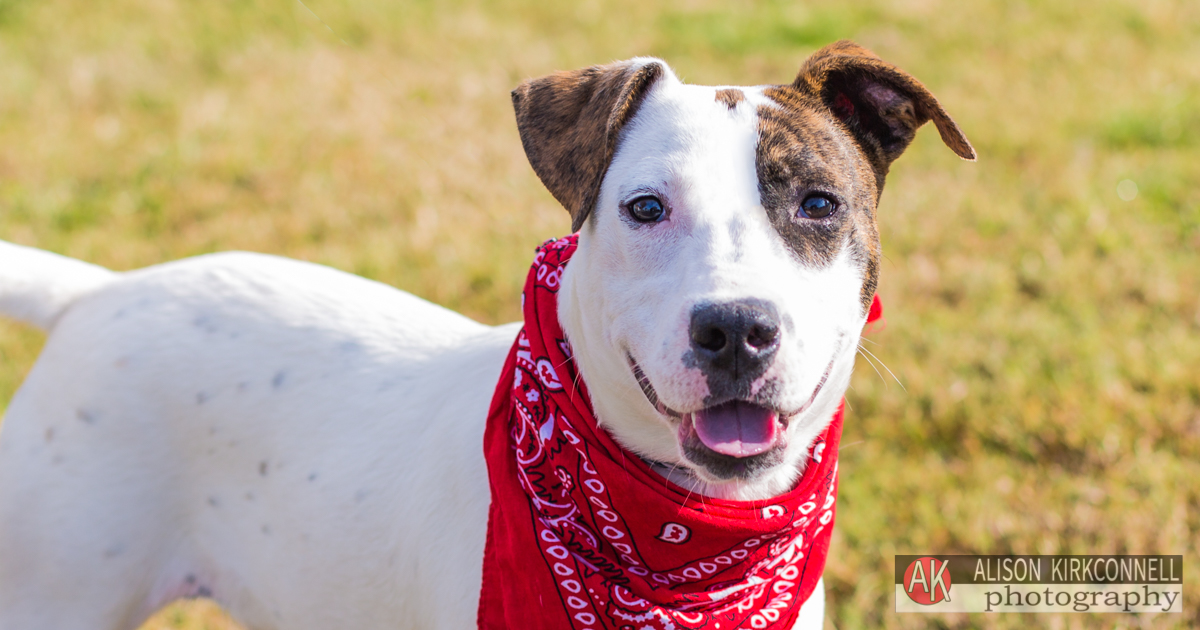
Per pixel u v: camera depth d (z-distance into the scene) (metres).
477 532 2.62
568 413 2.50
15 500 2.96
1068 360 5.18
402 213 6.38
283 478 2.94
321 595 2.91
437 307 3.25
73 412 2.96
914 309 5.62
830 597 4.00
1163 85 8.73
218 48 8.41
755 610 2.63
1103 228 6.44
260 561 2.99
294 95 7.76
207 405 2.98
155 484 2.97
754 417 2.23
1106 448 4.54
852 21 10.43
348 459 2.89
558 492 2.53
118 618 2.99
